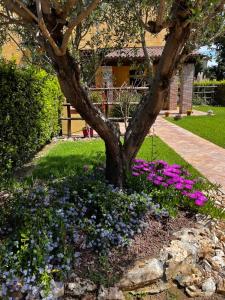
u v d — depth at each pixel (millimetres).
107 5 3930
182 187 3584
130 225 3021
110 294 2459
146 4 3379
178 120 12398
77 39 4406
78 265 2666
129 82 14664
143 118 3586
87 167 4359
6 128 4762
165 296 2594
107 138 3465
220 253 3064
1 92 4637
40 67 6859
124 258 2775
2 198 3398
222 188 4699
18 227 2758
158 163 4250
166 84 3229
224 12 2961
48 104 7438
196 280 2725
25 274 2379
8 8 2568
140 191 3523
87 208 3129
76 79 2969
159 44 13516
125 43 4527
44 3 2490
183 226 3268
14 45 8453
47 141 8250
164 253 2830
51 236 2646
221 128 10141
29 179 4578
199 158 6441
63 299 2441
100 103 9258
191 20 2408
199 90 20500
